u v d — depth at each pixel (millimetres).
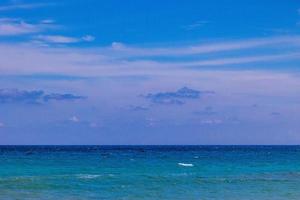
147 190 40000
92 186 42531
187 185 43938
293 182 46906
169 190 40125
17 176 51781
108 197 35812
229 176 53844
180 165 74188
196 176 53312
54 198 35031
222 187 42406
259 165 76625
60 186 42281
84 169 63875
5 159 91375
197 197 35875
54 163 77750
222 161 90562
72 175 53094
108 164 75938
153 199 34812
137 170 62969
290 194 37562
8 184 43062
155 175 54125
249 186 43250
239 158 106688
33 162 80125
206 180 48500
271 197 35844
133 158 101500
